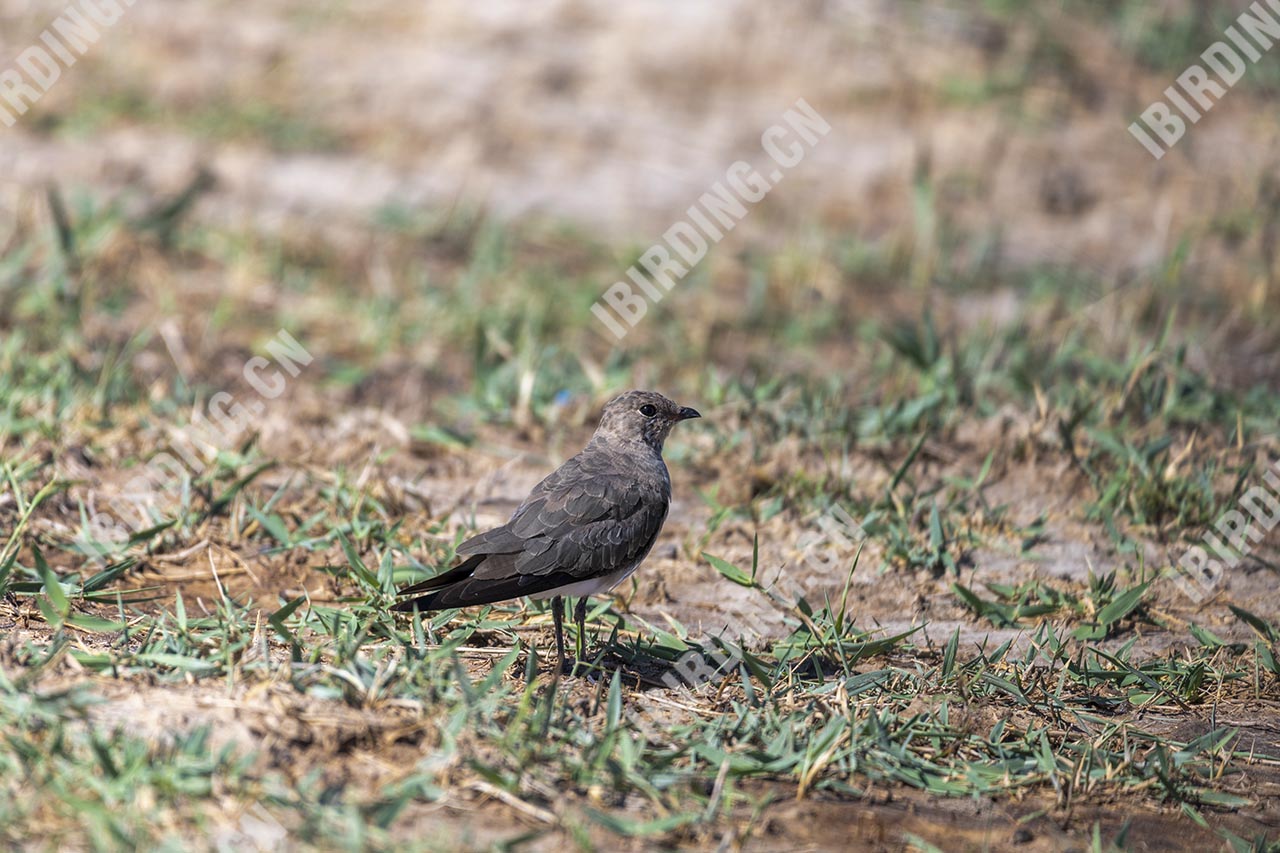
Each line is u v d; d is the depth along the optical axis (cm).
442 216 2005
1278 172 2242
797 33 2561
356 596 998
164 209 1847
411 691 813
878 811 787
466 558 945
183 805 689
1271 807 832
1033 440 1375
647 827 718
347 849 666
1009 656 1010
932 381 1523
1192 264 1997
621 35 2592
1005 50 2556
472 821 720
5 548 1020
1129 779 835
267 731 764
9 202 1886
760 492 1299
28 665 822
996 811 802
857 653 964
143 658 828
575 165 2206
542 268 1897
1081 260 2016
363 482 1207
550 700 799
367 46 2558
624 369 1568
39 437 1238
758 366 1630
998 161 2255
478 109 2339
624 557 957
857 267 1969
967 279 1967
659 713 880
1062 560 1190
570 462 1007
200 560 1095
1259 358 1717
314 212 2005
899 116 2373
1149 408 1444
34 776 694
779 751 810
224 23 2619
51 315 1543
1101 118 2395
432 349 1641
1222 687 983
